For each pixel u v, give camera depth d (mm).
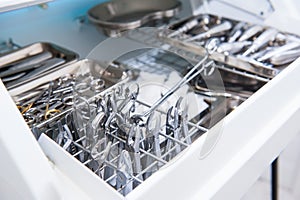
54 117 544
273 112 636
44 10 995
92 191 404
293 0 974
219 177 505
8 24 943
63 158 433
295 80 676
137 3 1144
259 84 788
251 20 1045
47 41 978
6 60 832
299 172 1216
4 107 357
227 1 1067
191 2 1123
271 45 897
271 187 1088
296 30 952
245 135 562
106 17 1079
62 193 406
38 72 735
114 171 450
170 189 415
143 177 441
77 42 982
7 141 354
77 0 1059
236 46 863
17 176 369
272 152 643
